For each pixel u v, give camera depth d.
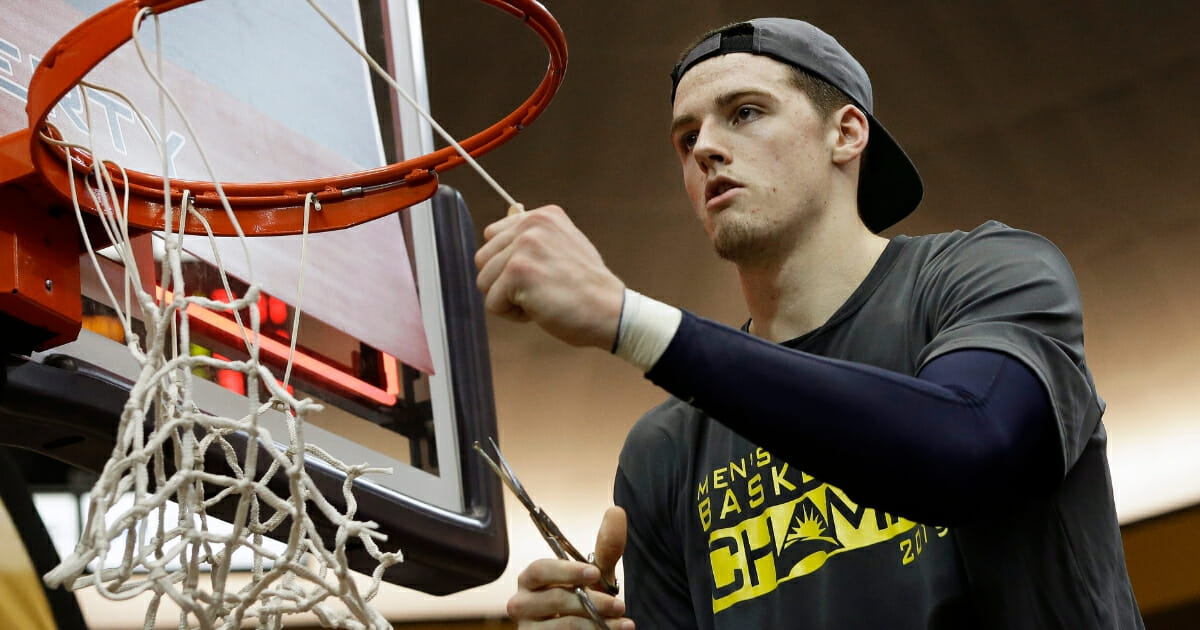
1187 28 4.74
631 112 5.02
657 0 4.74
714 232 1.52
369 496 1.75
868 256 1.55
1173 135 5.02
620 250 5.36
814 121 1.55
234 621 1.19
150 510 1.07
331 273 1.91
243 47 1.90
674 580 1.59
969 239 1.42
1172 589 5.93
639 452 1.62
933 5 4.73
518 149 5.03
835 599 1.36
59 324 1.41
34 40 1.55
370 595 1.19
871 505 1.12
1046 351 1.22
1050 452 1.18
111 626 4.87
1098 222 5.29
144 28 1.73
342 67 2.10
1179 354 5.57
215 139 1.75
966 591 1.31
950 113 5.03
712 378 1.08
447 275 2.17
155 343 1.17
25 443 1.47
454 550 1.86
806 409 1.07
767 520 1.45
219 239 1.72
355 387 1.92
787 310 1.54
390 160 2.11
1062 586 1.28
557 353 5.61
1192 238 5.26
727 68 1.56
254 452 1.15
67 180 1.40
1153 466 5.93
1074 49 4.84
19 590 2.39
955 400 1.12
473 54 4.81
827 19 4.80
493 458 2.04
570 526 6.10
